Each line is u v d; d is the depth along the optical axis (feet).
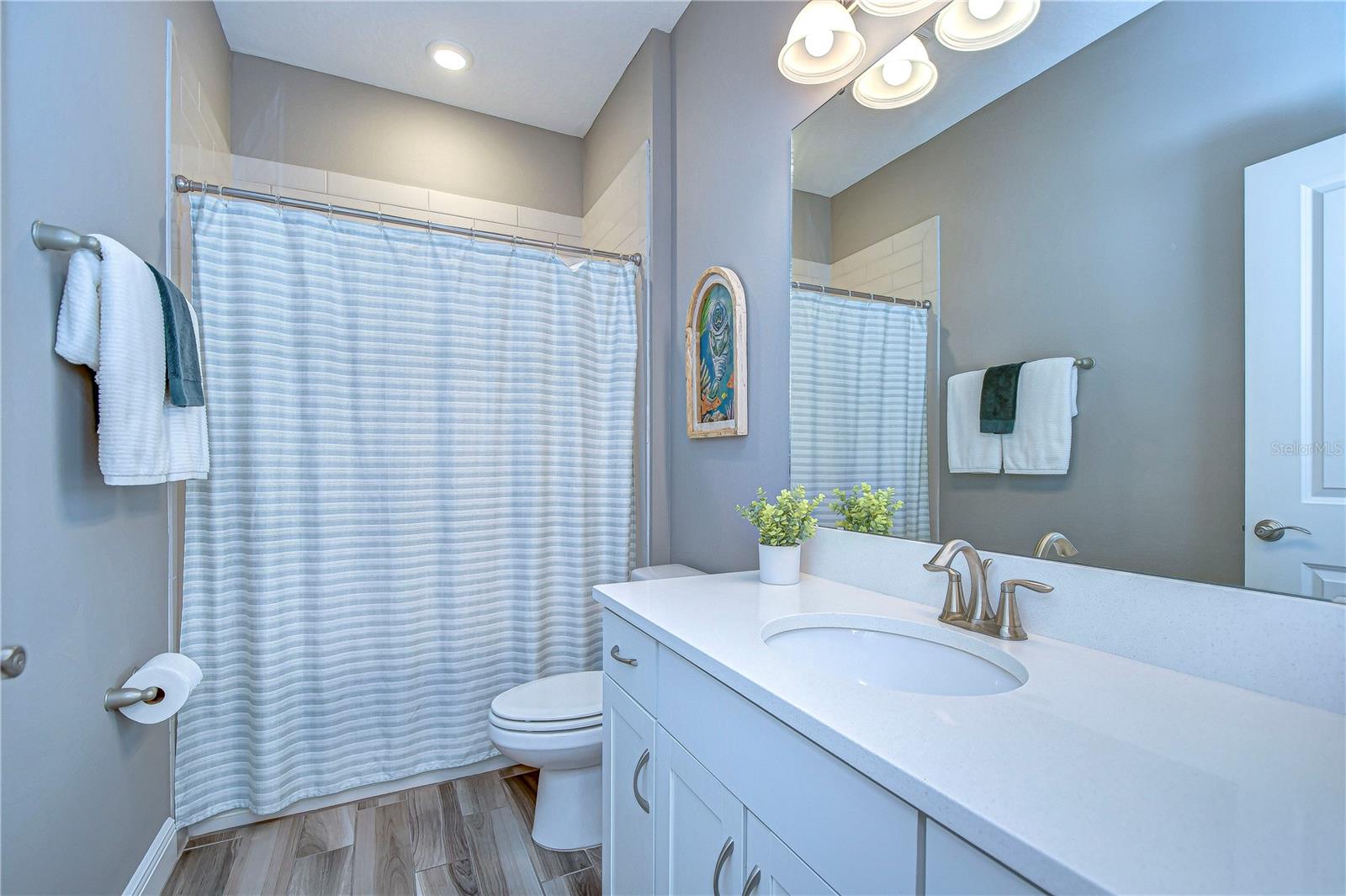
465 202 9.22
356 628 6.29
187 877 5.12
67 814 3.58
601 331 7.56
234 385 5.80
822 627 3.92
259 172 7.97
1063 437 3.18
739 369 5.93
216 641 5.74
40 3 3.36
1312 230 2.29
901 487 4.22
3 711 2.96
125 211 4.47
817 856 2.38
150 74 4.97
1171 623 2.76
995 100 3.56
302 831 5.77
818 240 4.99
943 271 3.88
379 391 6.39
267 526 5.82
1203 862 1.48
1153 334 2.79
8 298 3.05
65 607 3.57
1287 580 2.40
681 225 7.30
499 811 6.15
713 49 6.61
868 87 4.52
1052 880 1.50
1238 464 2.51
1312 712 2.32
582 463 7.31
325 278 6.14
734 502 6.16
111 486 4.17
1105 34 3.01
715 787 3.10
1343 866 1.47
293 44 7.77
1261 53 2.43
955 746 2.09
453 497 6.67
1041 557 3.29
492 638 6.89
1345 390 2.23
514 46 7.84
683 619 3.77
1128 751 2.05
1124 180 2.91
